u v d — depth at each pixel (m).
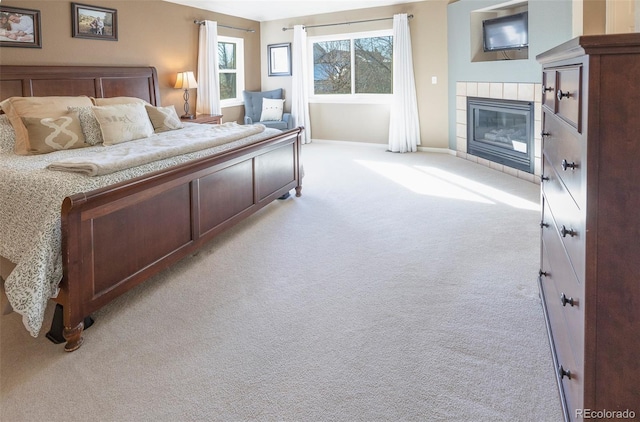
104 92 4.68
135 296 2.29
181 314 2.11
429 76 6.40
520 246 2.87
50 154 2.99
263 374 1.65
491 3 5.11
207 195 2.76
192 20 6.08
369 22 6.72
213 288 2.38
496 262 2.62
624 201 0.93
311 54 7.44
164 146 2.89
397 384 1.57
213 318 2.07
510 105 4.93
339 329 1.95
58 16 4.28
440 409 1.44
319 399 1.50
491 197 4.11
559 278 1.45
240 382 1.61
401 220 3.50
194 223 2.64
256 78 7.70
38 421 1.43
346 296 2.26
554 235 1.58
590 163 0.94
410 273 2.51
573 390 1.20
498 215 3.55
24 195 2.03
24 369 1.71
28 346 1.87
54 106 3.51
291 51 7.43
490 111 5.35
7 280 1.73
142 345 1.85
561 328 1.42
